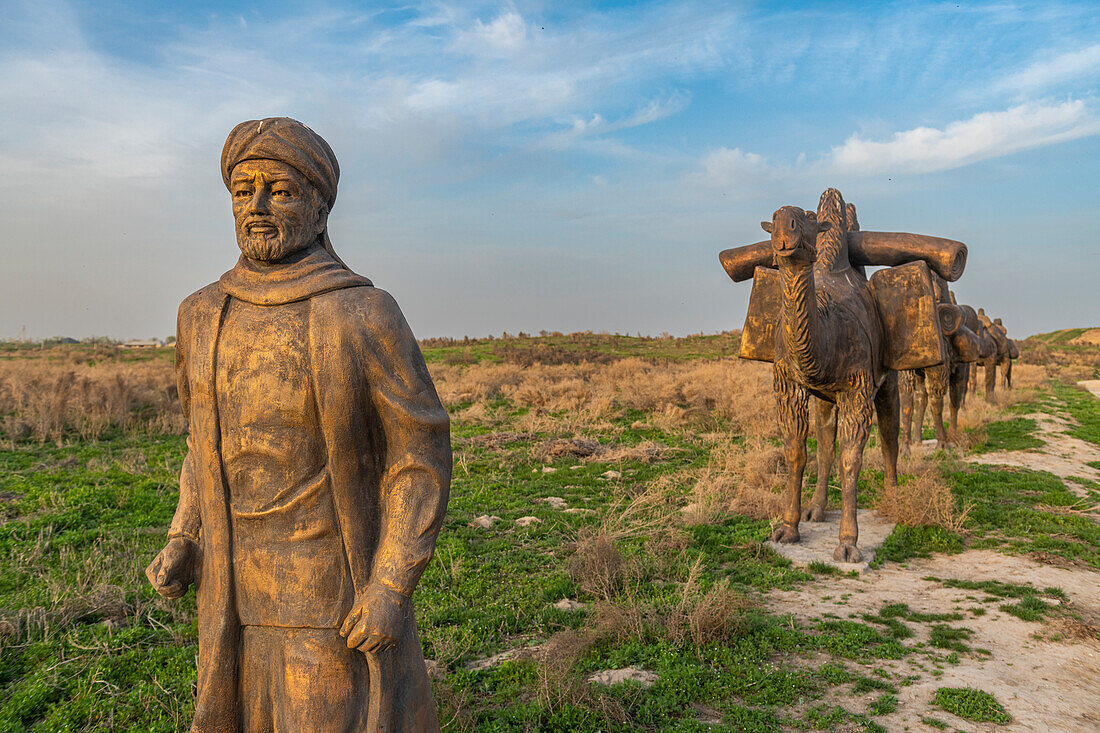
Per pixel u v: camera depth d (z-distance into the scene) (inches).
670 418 614.2
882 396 335.6
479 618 213.3
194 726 88.7
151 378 869.8
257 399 84.0
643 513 330.3
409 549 85.0
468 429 602.2
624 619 201.5
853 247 303.3
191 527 93.8
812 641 196.9
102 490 358.9
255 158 86.4
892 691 170.4
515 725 154.0
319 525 85.0
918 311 291.7
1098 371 1695.4
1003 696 167.5
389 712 84.9
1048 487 393.1
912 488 336.5
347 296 85.9
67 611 212.8
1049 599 232.4
